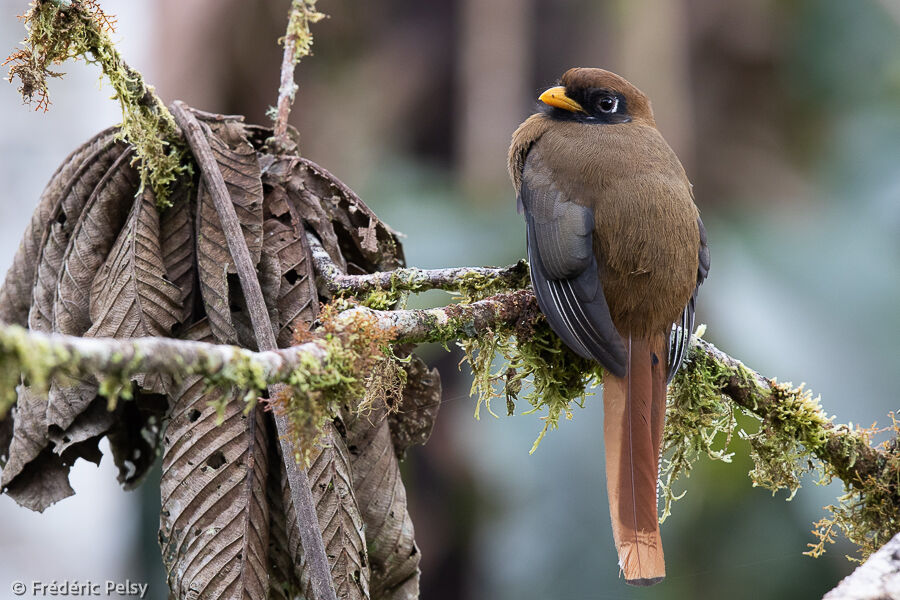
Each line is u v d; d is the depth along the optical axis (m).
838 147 12.15
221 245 5.92
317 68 12.28
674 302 7.16
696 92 11.92
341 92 12.36
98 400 5.81
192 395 5.45
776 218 11.67
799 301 10.99
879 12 12.30
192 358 3.73
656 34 11.31
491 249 11.09
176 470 5.41
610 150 7.66
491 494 10.83
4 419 6.11
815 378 10.55
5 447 6.14
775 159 11.95
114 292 5.77
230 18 11.30
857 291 11.05
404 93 12.50
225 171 6.07
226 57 11.40
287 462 5.11
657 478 6.52
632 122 8.45
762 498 10.40
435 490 11.01
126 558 11.73
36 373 3.22
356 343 4.73
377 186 12.02
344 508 5.43
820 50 12.29
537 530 10.62
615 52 11.52
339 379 4.52
